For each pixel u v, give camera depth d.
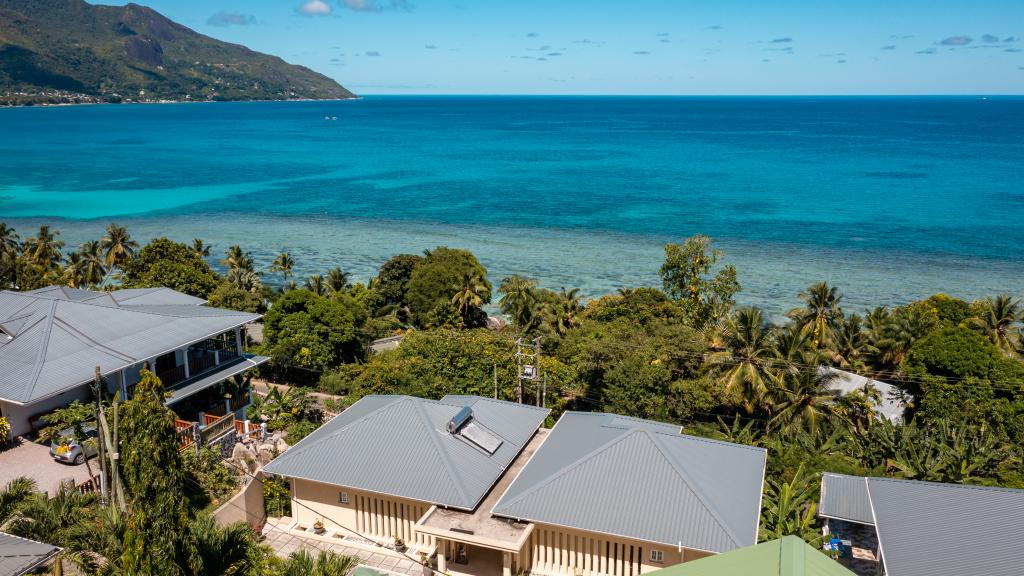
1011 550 23.42
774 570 17.50
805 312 63.34
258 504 32.59
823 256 115.00
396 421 32.69
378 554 30.52
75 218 144.00
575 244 124.88
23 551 21.41
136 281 71.25
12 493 24.20
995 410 47.09
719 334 52.12
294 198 171.25
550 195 173.62
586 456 29.91
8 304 40.12
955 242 123.00
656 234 131.88
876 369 58.81
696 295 74.81
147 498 19.83
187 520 20.53
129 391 37.47
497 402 36.75
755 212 149.88
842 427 45.84
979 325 61.94
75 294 43.66
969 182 185.50
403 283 85.25
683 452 30.31
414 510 30.59
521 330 66.81
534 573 28.95
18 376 33.59
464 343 51.44
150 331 39.41
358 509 31.53
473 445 31.98
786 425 46.84
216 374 41.72
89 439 31.53
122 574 19.59
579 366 52.44
